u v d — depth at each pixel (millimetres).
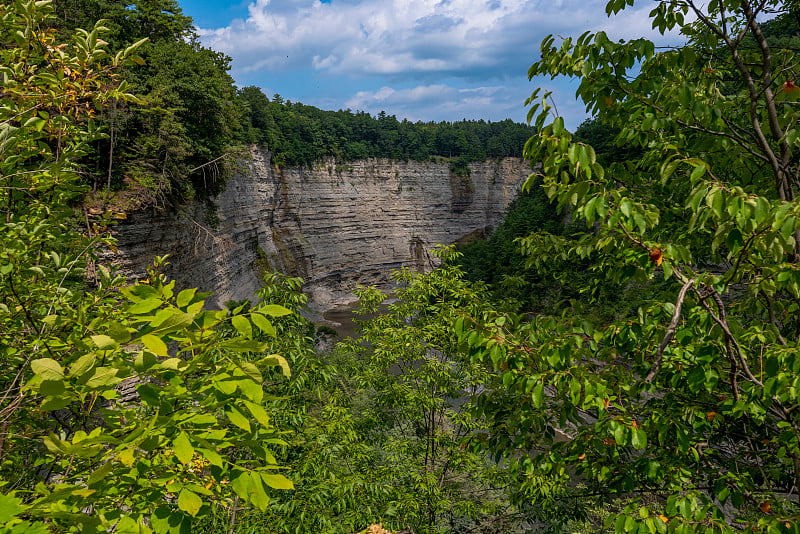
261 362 1880
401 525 9633
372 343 11867
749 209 2643
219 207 54812
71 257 4191
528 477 6711
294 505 7625
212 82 35094
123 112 26578
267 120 79062
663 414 4176
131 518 1915
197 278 41250
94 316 3973
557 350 3773
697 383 3686
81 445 1603
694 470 4641
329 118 103500
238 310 1875
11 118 3381
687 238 4816
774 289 3252
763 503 3354
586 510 8469
